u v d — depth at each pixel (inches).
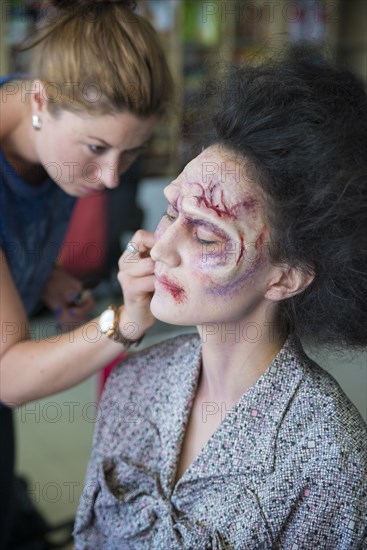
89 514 32.4
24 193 42.5
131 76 36.1
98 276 82.5
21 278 46.2
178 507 29.4
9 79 41.8
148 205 127.3
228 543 27.2
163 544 28.3
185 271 27.3
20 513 61.8
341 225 25.2
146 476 31.1
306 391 28.3
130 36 36.6
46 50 37.6
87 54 35.7
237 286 27.1
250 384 29.8
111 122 37.1
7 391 36.7
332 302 27.7
